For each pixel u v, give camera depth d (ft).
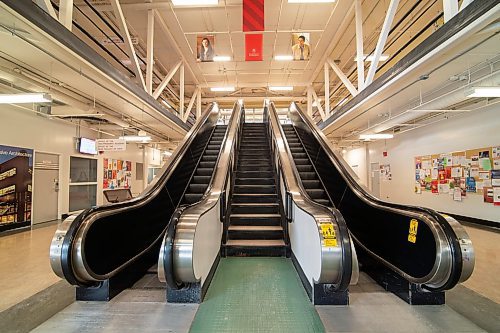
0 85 16.62
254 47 21.84
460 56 12.02
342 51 29.45
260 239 12.47
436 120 24.98
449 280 6.85
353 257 7.10
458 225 7.34
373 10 21.68
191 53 30.53
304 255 8.76
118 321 6.73
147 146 42.86
